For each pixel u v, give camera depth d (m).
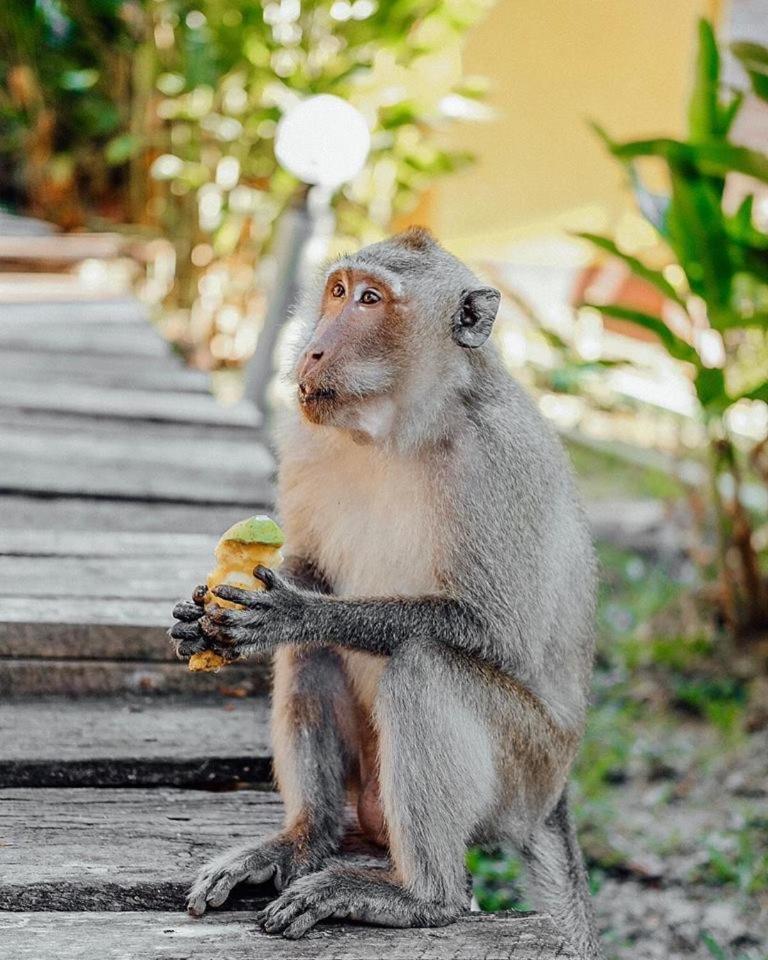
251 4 5.52
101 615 2.27
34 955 1.82
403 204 5.86
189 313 6.07
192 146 5.95
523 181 5.65
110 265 6.27
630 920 2.50
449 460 2.03
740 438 4.57
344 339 2.02
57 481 2.78
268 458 3.07
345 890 1.90
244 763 2.12
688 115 3.17
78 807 2.04
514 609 2.00
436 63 5.56
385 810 1.95
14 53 7.01
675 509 4.24
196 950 1.84
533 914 1.92
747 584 3.43
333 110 3.56
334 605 1.96
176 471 2.90
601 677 3.34
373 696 2.07
